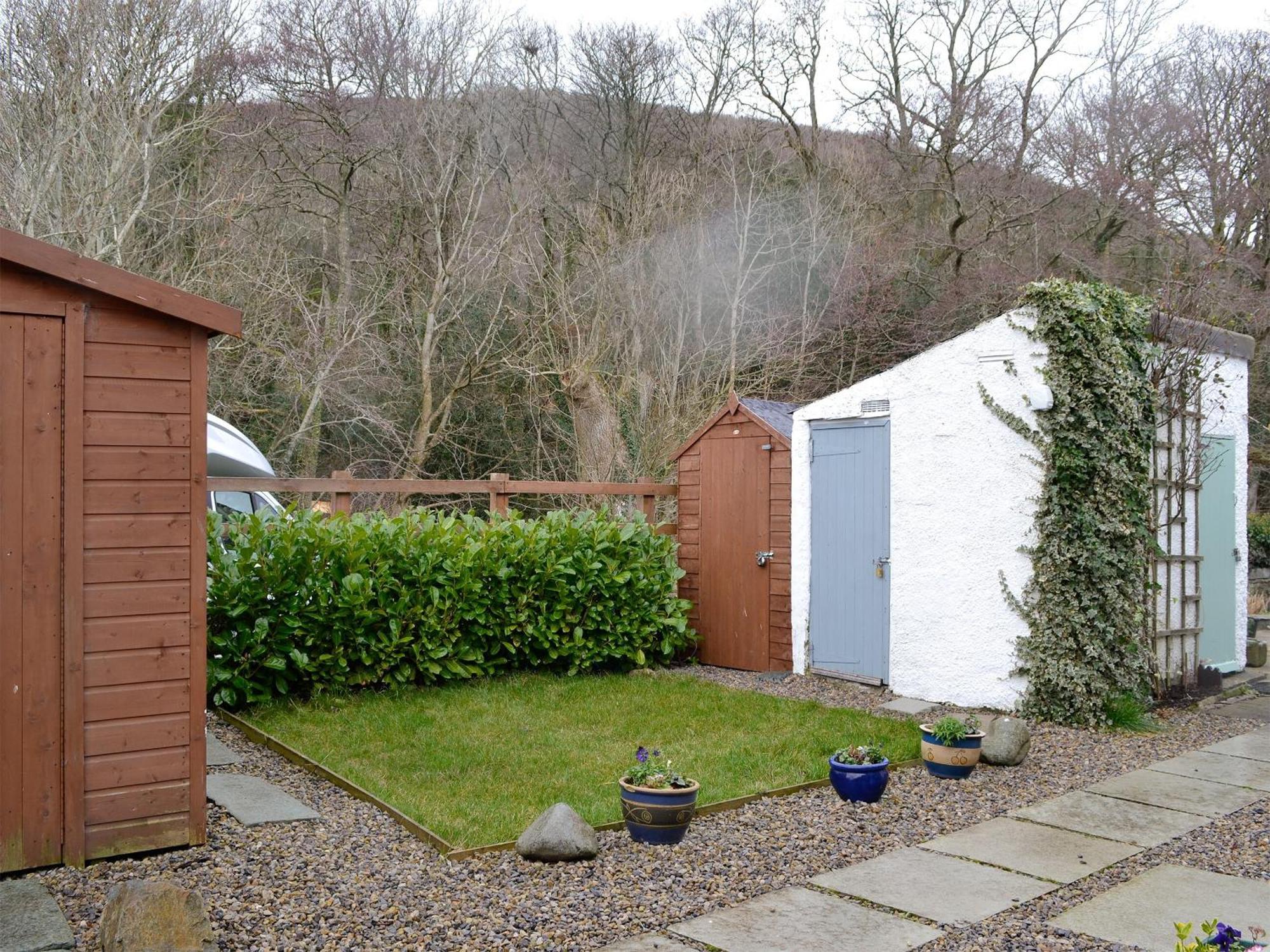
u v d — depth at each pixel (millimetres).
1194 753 6918
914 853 4910
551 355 20422
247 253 18469
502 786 5789
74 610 4277
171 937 3402
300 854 4602
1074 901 4332
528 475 20969
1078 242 20141
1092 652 7602
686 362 20625
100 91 15352
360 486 8891
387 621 8359
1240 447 9695
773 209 21797
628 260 20531
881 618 9023
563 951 3738
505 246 20625
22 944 3531
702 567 10727
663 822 4852
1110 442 7652
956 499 8367
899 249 21344
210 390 17688
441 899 4156
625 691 8695
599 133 22766
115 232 15586
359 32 19828
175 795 4543
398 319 20375
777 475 10055
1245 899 4355
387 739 6836
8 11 14914
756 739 7035
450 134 20547
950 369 8414
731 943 3830
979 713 8023
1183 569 8773
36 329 4230
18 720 4191
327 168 20047
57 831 4277
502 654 9289
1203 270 11102
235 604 7543
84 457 4309
